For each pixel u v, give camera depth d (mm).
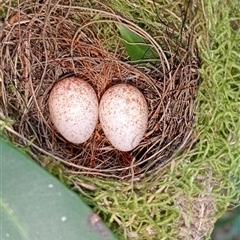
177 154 106
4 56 108
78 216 85
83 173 104
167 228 103
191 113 108
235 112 104
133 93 110
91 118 111
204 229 105
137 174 109
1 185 85
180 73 111
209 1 102
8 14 106
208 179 103
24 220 85
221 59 104
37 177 85
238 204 111
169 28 111
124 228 97
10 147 85
